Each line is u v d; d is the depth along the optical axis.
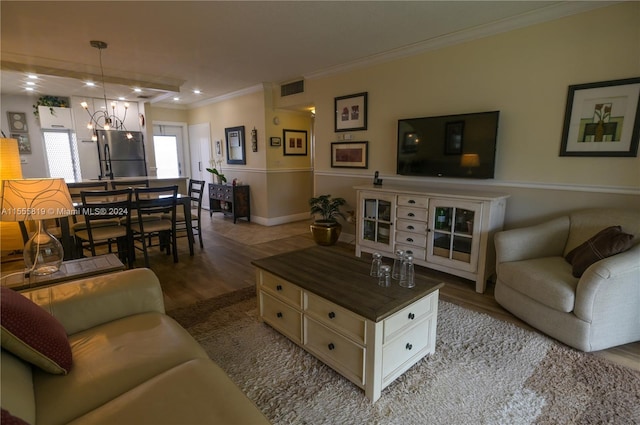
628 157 2.51
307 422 1.56
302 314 2.05
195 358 1.35
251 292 3.04
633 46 2.43
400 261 2.06
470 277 3.04
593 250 2.17
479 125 3.17
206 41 3.49
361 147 4.39
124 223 3.82
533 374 1.88
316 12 2.81
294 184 6.34
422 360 2.02
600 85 2.57
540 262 2.53
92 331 1.53
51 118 6.18
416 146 3.67
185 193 5.00
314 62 4.32
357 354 1.74
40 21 2.95
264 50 3.81
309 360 2.03
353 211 4.58
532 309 2.34
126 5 2.65
